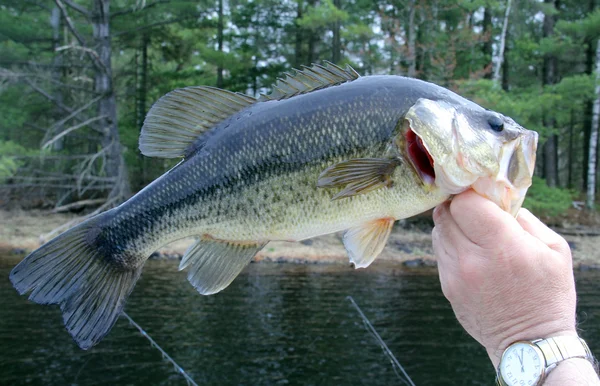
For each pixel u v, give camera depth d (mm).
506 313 374
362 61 5137
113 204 4602
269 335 2025
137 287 2803
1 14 4723
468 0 4922
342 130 515
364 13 5637
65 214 5176
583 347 351
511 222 387
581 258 4043
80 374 1581
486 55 5508
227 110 551
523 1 5281
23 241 4000
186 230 549
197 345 1886
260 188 529
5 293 2482
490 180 482
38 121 5941
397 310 2447
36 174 5152
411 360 1777
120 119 6137
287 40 5656
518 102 4121
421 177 497
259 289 2881
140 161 5824
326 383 1564
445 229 439
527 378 350
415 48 4918
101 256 540
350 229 536
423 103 494
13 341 1853
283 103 534
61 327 2016
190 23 5266
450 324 2213
